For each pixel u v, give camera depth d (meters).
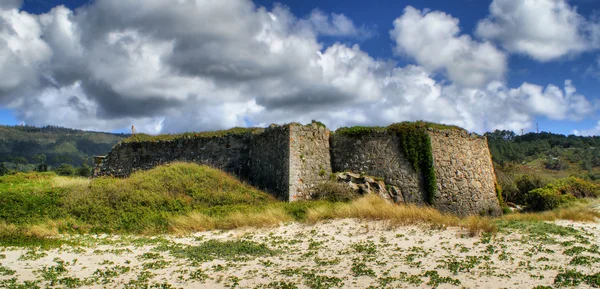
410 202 22.25
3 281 10.70
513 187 32.94
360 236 14.94
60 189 21.53
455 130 24.20
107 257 13.33
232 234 16.33
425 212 16.77
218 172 24.89
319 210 18.03
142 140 30.11
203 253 13.59
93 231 17.31
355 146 24.17
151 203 20.05
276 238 15.48
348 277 11.01
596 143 96.88
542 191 29.03
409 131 23.14
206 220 17.78
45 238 15.77
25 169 109.25
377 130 23.92
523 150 89.62
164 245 14.77
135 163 29.53
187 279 11.14
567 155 82.94
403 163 22.94
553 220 18.16
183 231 16.86
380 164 23.31
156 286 10.61
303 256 13.11
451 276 10.77
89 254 13.66
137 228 17.50
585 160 75.94
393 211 16.73
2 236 15.46
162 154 28.94
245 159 26.30
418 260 12.22
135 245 14.91
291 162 22.00
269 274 11.47
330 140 24.98
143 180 22.84
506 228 15.45
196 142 28.14
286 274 11.40
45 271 11.62
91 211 19.08
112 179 24.98
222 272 11.73
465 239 13.94
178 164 25.78
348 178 22.66
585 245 13.27
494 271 11.02
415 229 15.22
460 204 23.00
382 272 11.30
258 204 21.14
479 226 14.91
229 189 22.81
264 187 23.86
